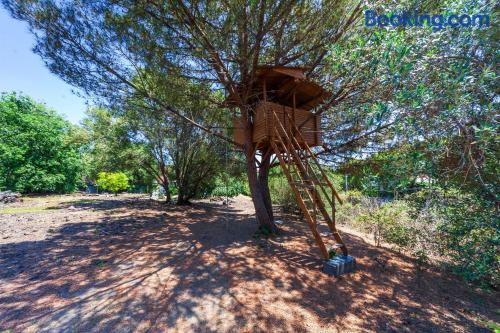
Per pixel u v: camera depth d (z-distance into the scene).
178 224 7.70
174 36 5.11
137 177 15.99
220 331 2.42
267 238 6.08
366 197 8.65
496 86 2.35
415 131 2.61
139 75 5.73
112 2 4.81
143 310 2.76
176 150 12.02
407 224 5.11
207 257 4.59
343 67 3.58
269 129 5.72
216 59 5.24
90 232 6.41
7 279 3.51
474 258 3.06
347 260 4.17
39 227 7.00
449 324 2.68
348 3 4.96
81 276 3.65
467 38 2.45
